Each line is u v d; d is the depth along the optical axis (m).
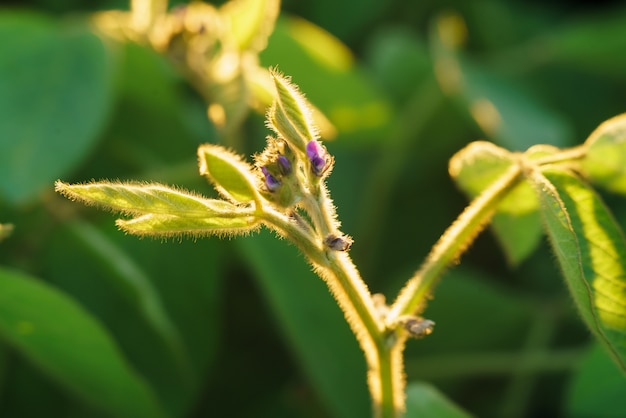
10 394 0.36
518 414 0.39
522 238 0.31
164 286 0.37
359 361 0.36
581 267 0.27
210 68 0.36
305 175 0.27
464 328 0.40
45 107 0.36
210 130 0.42
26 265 0.36
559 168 0.28
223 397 0.39
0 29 0.37
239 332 0.40
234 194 0.26
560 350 0.41
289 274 0.36
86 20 0.39
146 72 0.38
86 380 0.34
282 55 0.41
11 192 0.35
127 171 0.40
